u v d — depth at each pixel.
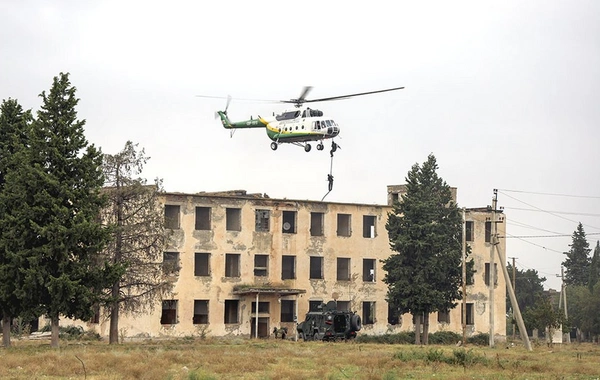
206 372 33.88
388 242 87.00
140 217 59.19
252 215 80.75
